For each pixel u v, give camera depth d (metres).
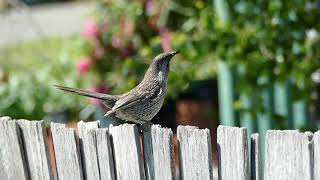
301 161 5.93
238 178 6.26
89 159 7.22
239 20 11.34
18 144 7.69
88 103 14.80
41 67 17.25
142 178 6.90
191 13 13.18
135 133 6.86
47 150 7.50
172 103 13.80
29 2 43.84
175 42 11.91
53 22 34.47
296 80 11.05
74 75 15.49
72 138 7.25
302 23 11.10
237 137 6.23
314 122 13.16
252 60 11.05
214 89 14.15
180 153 6.61
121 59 14.05
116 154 7.06
